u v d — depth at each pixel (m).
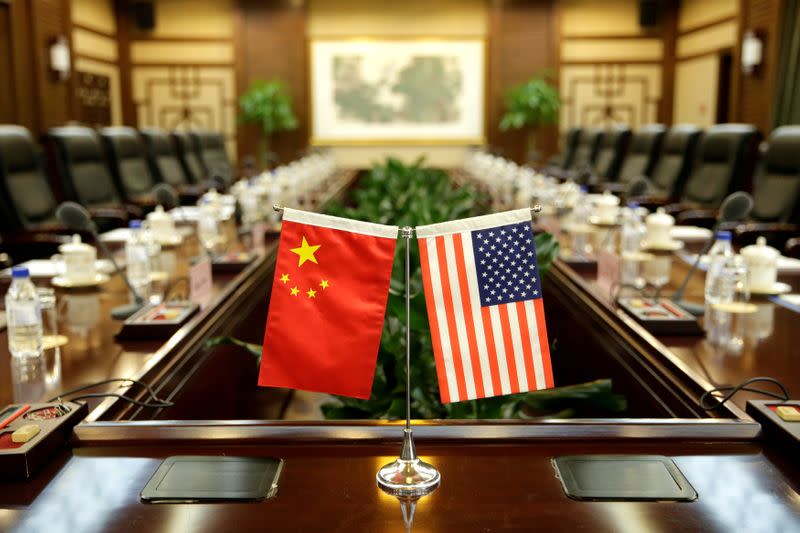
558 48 11.07
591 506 1.13
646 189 3.44
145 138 7.18
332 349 1.26
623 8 11.10
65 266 2.71
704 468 1.26
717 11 9.79
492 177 6.95
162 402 1.61
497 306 1.29
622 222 4.18
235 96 11.23
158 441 1.35
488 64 11.16
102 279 2.68
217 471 1.23
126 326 2.03
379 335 1.25
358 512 1.11
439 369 1.28
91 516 1.10
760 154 5.36
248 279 2.89
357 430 1.36
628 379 2.06
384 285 1.26
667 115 11.28
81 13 9.84
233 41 11.09
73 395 1.60
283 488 1.19
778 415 1.38
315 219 1.26
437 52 11.16
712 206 5.45
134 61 11.20
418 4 11.08
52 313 2.28
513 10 11.03
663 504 1.14
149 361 1.80
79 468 1.26
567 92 11.30
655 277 2.88
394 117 11.31
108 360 1.85
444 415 2.24
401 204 3.85
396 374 2.31
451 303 1.28
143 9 10.98
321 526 1.08
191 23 11.11
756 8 8.33
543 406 2.36
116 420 1.49
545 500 1.15
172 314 2.15
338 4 11.09
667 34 11.11
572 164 9.34
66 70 8.34
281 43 11.09
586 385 2.04
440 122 11.31
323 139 11.34
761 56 8.19
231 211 4.46
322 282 1.26
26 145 4.50
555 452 1.32
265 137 11.16
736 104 8.75
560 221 4.18
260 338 3.04
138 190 6.29
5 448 1.23
